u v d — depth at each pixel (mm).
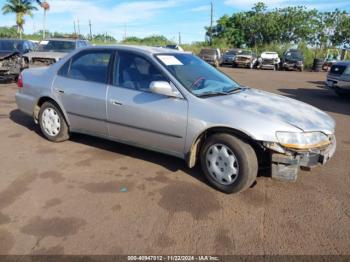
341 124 7008
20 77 5461
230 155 3553
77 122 4766
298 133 3342
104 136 4574
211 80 4285
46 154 4676
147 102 3955
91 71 4578
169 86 3725
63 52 12625
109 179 3941
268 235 2938
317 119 3713
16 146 4980
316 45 42281
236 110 3520
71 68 4816
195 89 3869
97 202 3408
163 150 4043
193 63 4508
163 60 4086
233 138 3480
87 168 4238
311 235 2955
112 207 3320
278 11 44656
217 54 30328
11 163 4328
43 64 11938
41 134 5605
